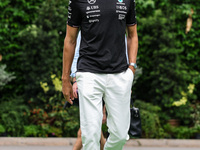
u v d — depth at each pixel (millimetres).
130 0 9531
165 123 22578
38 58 22094
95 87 9211
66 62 9727
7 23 23312
